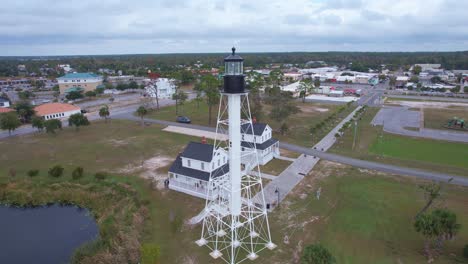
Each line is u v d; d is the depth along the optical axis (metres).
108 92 139.75
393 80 168.12
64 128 77.12
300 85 132.62
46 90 150.75
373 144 63.50
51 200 41.12
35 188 43.03
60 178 46.03
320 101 119.88
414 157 55.41
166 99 122.88
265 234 32.31
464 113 93.56
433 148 60.59
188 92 138.25
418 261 27.92
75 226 35.81
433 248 29.78
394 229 33.00
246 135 52.94
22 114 83.38
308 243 30.61
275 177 46.81
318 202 39.12
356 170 49.50
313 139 67.44
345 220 34.78
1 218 37.97
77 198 40.97
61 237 33.72
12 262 29.67
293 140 66.69
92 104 110.81
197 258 28.45
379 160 53.94
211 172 41.41
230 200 29.89
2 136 70.00
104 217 36.00
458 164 51.75
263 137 53.53
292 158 55.31
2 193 42.38
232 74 26.55
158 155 56.75
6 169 50.00
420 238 31.41
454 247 29.91
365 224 33.97
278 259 28.27
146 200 38.97
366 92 144.62
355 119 86.06
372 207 37.69
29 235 34.25
